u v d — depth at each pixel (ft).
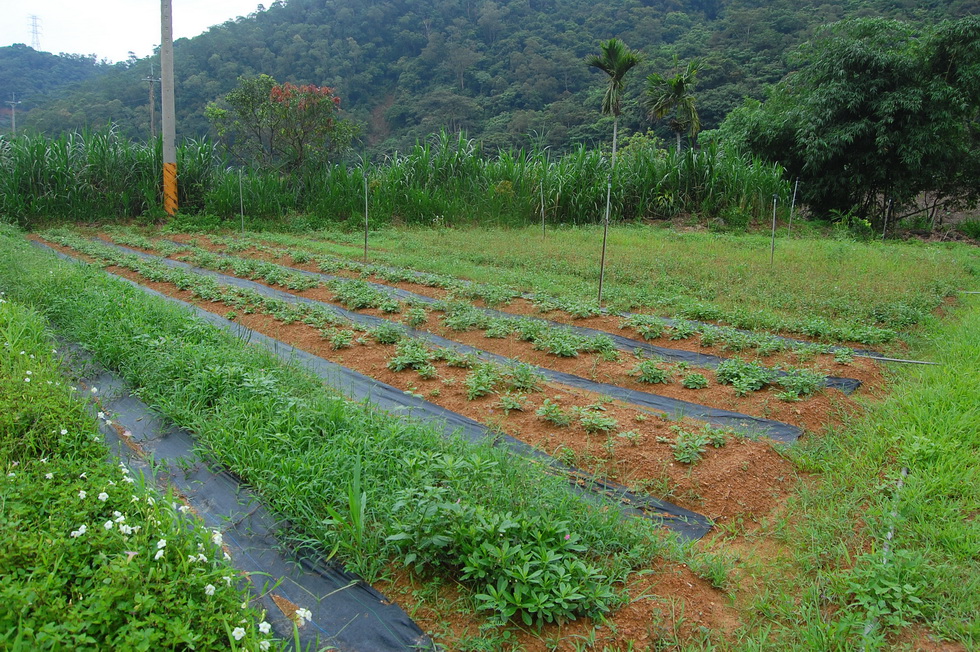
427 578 11.31
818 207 76.89
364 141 136.05
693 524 13.65
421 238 56.39
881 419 18.16
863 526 13.21
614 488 14.80
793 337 27.48
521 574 10.30
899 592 10.75
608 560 11.66
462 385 20.36
